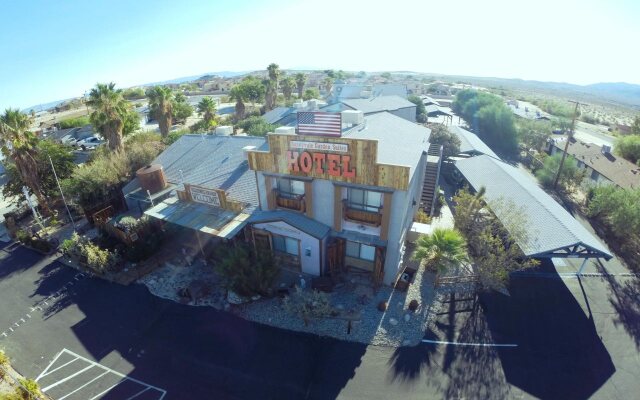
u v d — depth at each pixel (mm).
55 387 17906
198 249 28578
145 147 39812
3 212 40594
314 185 22719
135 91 149750
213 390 17406
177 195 28688
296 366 18516
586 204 37719
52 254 30188
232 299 22688
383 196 21047
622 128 85750
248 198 27188
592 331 20281
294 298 21719
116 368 18875
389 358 18797
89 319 22500
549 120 76938
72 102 154750
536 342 19578
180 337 20688
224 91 169125
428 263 25219
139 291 24812
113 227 28797
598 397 16500
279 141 22328
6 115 32469
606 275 25281
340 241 23828
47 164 37031
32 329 21906
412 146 25844
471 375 17734
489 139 65688
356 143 19891
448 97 147250
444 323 20938
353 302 22516
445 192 41656
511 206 26703
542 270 25734
